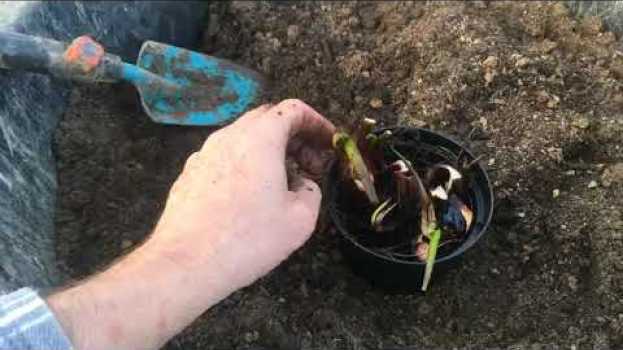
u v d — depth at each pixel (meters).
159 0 0.60
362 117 0.56
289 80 0.59
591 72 0.55
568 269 0.48
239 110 0.58
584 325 0.45
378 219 0.44
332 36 0.60
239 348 0.45
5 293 0.42
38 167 0.51
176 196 0.38
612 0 0.57
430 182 0.46
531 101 0.53
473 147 0.52
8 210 0.46
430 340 0.46
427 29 0.58
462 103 0.54
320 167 0.47
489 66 0.54
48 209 0.51
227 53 0.62
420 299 0.48
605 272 0.46
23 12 0.51
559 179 0.51
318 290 0.49
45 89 0.53
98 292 0.34
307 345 0.45
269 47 0.60
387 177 0.46
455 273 0.49
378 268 0.45
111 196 0.53
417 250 0.45
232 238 0.36
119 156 0.55
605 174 0.50
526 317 0.46
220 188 0.36
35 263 0.47
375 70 0.58
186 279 0.35
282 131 0.38
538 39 0.58
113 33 0.58
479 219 0.45
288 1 0.62
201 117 0.57
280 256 0.37
